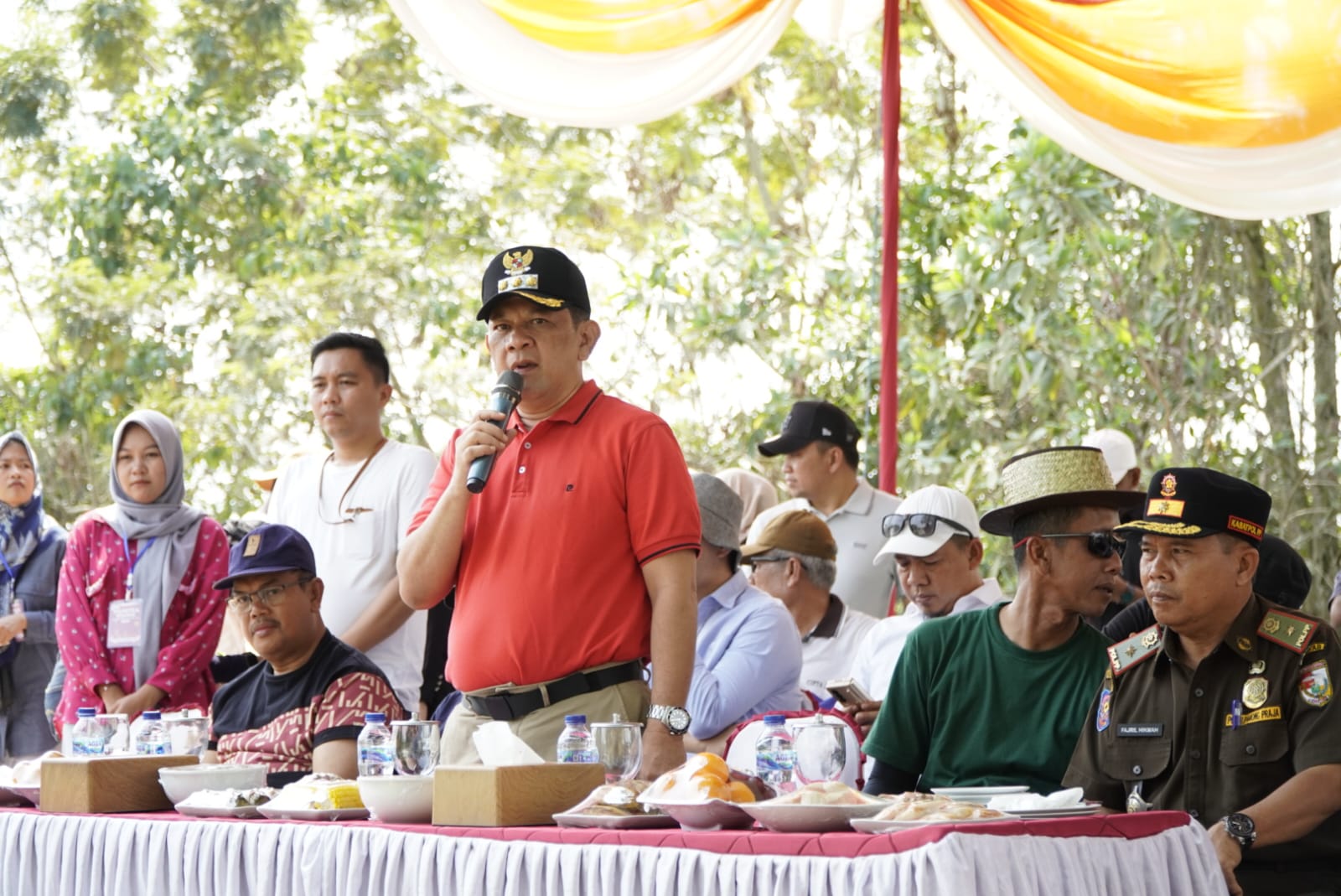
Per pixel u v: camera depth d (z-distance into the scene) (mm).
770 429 11289
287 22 13070
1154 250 9773
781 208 13078
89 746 4246
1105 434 6152
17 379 12625
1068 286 9945
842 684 4348
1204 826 3465
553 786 3170
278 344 12109
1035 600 3865
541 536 3770
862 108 12969
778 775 3375
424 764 3527
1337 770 3342
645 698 3789
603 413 3885
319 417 5555
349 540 5430
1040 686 3859
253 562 4539
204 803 3617
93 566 5617
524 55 6492
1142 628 4340
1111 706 3686
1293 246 9859
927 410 10273
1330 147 6207
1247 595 3539
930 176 11297
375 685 4555
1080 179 9820
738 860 2664
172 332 12516
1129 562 4891
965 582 4906
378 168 12695
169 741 4379
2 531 6539
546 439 3875
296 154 12727
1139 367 9883
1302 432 9758
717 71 6617
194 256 12492
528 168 12812
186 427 12023
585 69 6535
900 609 7320
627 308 11719
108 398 12258
